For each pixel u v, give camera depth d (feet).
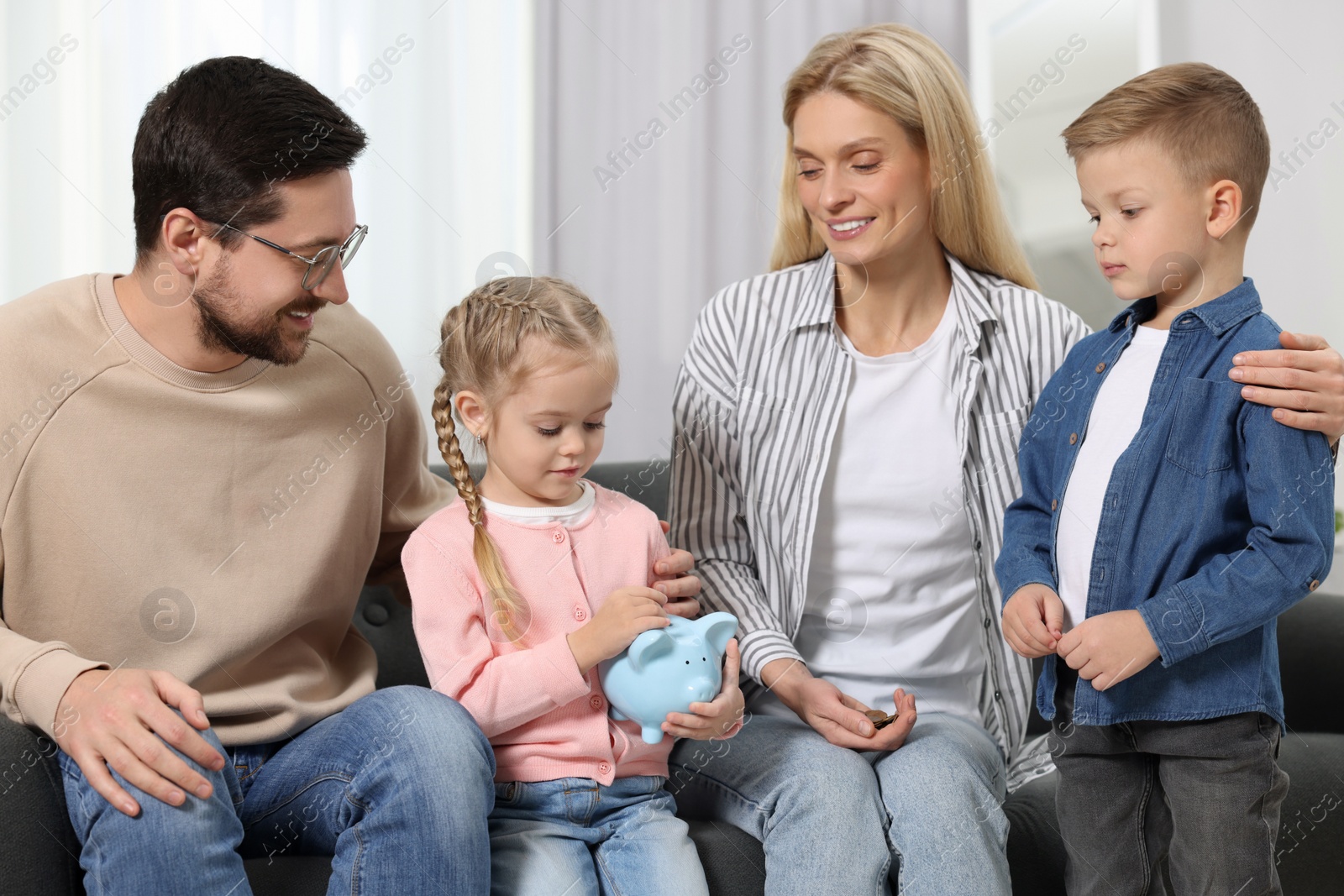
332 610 3.88
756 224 7.54
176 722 2.99
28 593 3.48
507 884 3.19
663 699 3.36
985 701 4.17
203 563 3.60
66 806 3.11
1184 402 3.36
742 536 4.23
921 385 4.12
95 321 3.56
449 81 7.27
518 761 3.44
